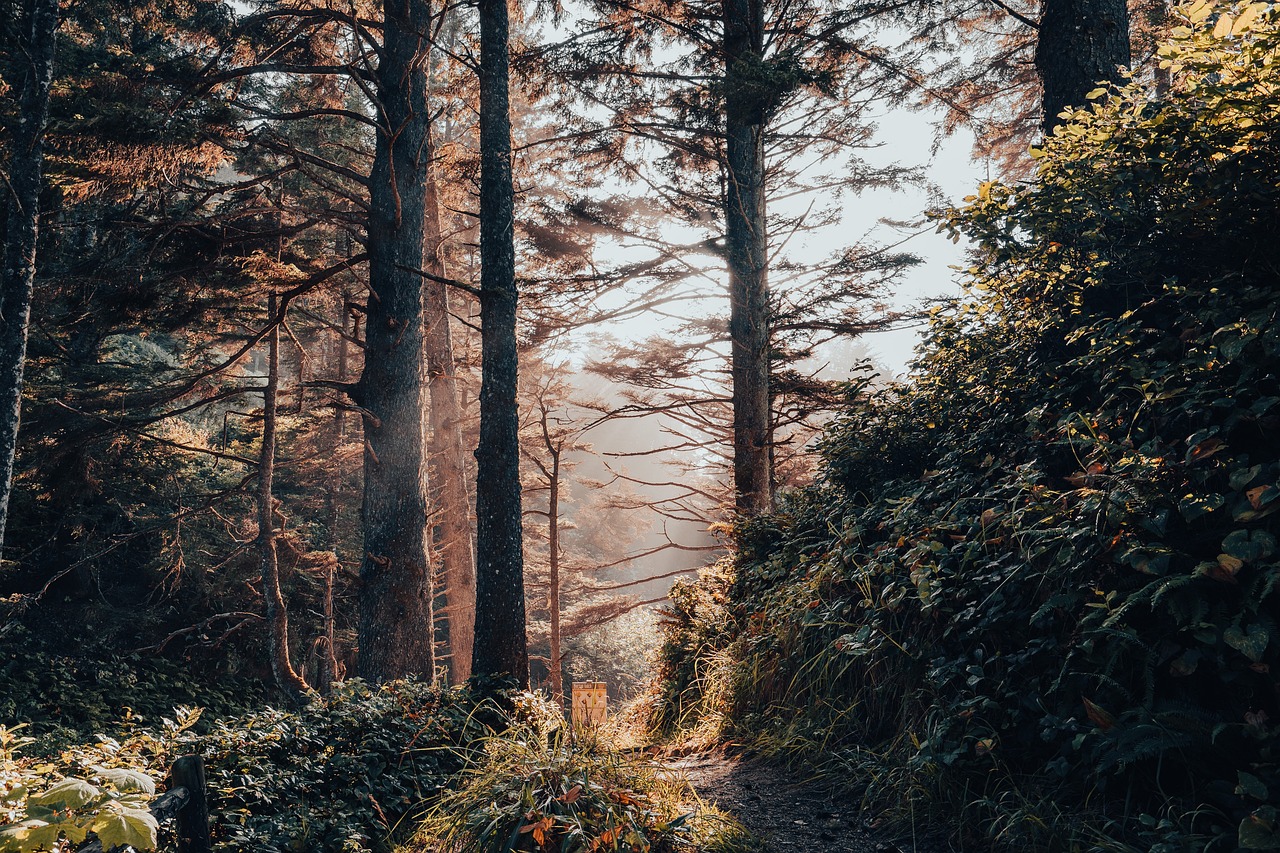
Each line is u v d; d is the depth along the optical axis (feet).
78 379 45.62
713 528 31.86
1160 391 12.68
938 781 12.83
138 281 35.83
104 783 8.29
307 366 72.79
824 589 19.25
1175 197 13.21
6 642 42.24
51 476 42.34
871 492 22.12
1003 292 18.95
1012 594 13.30
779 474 53.52
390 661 34.94
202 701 46.19
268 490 47.73
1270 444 11.21
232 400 54.34
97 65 32.94
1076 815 10.90
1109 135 13.98
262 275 37.14
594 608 59.00
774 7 42.47
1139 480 11.64
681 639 28.30
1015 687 12.55
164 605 51.34
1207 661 10.32
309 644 56.13
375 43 36.99
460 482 54.90
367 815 16.31
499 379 30.53
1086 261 15.56
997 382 18.47
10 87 37.09
